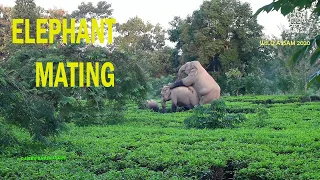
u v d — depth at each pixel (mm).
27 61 15445
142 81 17359
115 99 16766
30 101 9891
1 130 9453
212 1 40781
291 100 25938
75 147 10227
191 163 8320
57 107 15211
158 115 19188
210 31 41844
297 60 4219
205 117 14297
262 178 7590
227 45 41688
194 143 10680
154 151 9508
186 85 22828
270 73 38656
